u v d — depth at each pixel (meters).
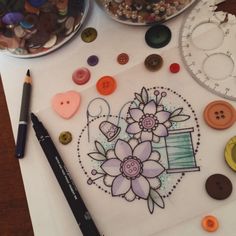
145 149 0.26
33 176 0.27
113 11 0.29
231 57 0.27
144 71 0.28
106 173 0.26
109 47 0.30
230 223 0.23
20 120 0.29
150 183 0.25
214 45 0.27
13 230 0.27
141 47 0.29
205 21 0.28
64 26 0.30
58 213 0.26
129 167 0.26
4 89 0.31
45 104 0.29
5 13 0.27
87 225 0.24
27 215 0.27
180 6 0.29
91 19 0.31
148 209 0.25
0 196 0.28
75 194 0.25
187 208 0.24
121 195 0.25
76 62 0.30
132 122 0.27
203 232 0.23
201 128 0.26
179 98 0.27
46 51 0.31
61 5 0.28
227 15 0.28
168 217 0.24
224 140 0.25
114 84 0.28
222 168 0.24
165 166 0.25
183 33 0.28
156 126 0.27
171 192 0.25
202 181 0.24
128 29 0.30
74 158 0.27
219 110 0.25
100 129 0.28
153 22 0.29
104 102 0.28
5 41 0.30
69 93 0.29
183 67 0.28
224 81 0.26
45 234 0.26
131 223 0.24
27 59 0.32
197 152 0.25
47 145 0.27
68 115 0.28
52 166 0.27
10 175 0.28
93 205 0.25
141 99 0.28
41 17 0.28
